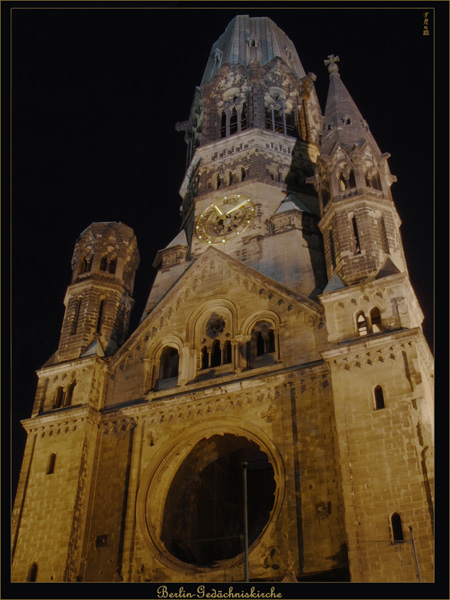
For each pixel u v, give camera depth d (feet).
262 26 289.74
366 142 192.34
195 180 239.71
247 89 253.85
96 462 167.12
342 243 171.83
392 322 150.71
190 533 165.37
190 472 167.32
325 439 145.38
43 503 159.84
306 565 132.46
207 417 160.97
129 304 207.10
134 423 169.27
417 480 128.16
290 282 185.98
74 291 201.77
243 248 201.87
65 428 170.40
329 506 137.28
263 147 232.12
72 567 150.41
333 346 152.25
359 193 179.42
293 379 156.35
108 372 183.83
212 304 182.39
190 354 176.35
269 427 152.87
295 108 254.88
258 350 171.01
